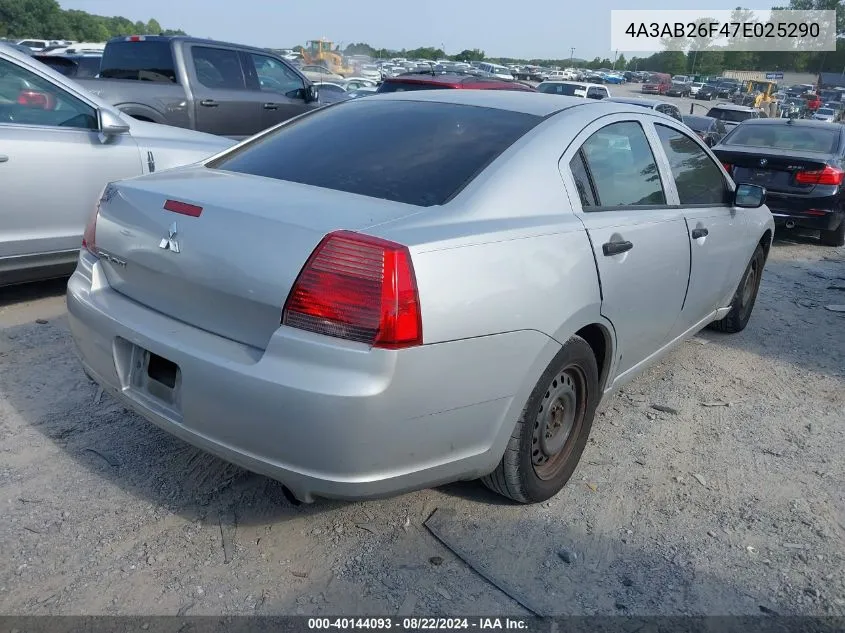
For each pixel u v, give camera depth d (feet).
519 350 8.58
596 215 10.36
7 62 15.78
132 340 8.79
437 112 11.02
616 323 10.62
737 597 8.75
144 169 17.80
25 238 15.87
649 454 12.01
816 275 26.02
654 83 199.00
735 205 14.58
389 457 7.78
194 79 28.14
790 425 13.48
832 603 8.74
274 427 7.60
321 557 8.92
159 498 9.83
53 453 10.67
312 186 9.40
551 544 9.48
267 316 7.84
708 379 15.47
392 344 7.44
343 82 102.73
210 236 8.29
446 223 8.39
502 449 8.96
